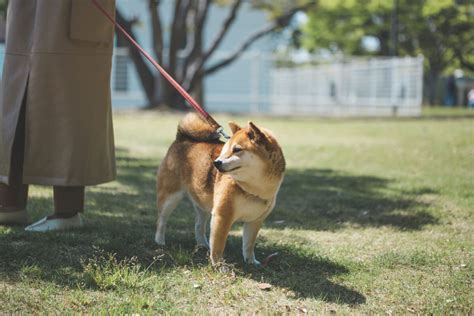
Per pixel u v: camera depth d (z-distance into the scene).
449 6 27.89
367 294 4.22
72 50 5.05
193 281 4.31
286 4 22.66
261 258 4.96
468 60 31.36
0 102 5.23
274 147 4.29
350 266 4.77
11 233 5.11
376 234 5.88
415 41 31.42
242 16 30.64
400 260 4.93
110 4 5.22
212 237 4.46
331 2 23.53
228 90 30.53
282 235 5.76
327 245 5.44
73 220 5.46
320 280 4.46
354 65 25.25
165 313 3.70
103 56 5.22
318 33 33.69
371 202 7.21
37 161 5.13
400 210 6.82
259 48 31.86
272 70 32.53
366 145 12.04
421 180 8.38
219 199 4.41
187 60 21.30
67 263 4.51
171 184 5.02
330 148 11.77
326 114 25.03
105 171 5.43
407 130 14.26
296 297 4.11
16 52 5.16
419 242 5.56
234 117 20.30
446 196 7.36
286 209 6.89
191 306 3.85
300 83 29.91
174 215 6.43
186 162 4.87
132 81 27.70
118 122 16.95
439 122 16.38
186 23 21.64
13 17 5.15
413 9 28.00
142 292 4.03
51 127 5.11
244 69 30.59
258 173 4.23
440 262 4.93
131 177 8.57
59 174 5.14
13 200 5.46
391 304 4.04
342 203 7.21
